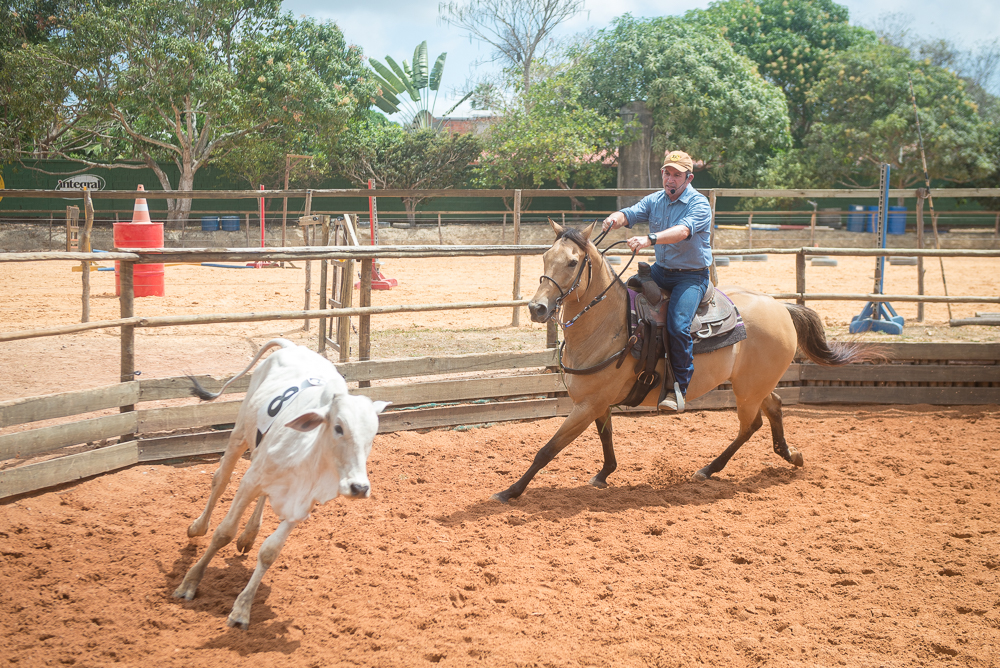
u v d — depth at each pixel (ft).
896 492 22.08
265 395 15.05
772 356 22.82
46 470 19.25
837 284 59.98
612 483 22.84
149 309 42.06
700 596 15.90
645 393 21.56
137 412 21.38
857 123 111.34
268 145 97.55
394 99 132.46
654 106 113.50
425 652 13.64
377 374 25.39
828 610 15.39
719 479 23.35
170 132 99.66
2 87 86.63
